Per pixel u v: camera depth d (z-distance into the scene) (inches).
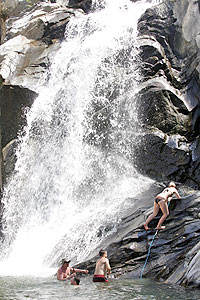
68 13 799.7
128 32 678.5
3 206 637.3
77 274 364.8
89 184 578.9
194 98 595.2
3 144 673.6
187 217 377.1
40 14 823.7
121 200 503.8
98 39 701.3
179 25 649.6
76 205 571.5
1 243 592.4
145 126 573.0
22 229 594.9
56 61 719.1
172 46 649.0
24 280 343.9
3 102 676.7
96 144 604.7
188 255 328.5
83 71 664.4
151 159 554.6
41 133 653.9
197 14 645.3
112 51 661.9
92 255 384.5
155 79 596.7
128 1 842.8
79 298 261.9
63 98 657.0
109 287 299.0
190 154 544.1
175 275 316.2
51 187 607.8
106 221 444.1
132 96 590.2
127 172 565.6
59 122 647.1
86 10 856.9
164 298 254.7
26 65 705.0
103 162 583.8
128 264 356.2
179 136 559.5
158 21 662.5
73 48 722.2
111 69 643.5
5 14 836.0
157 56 622.5
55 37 767.1
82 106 634.8
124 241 374.6
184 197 397.4
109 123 603.2
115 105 606.2
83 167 595.2
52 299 261.6
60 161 619.8
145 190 515.5
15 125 670.5
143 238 372.8
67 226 511.8
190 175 536.1
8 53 708.7
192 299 251.3
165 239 363.3
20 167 647.8
